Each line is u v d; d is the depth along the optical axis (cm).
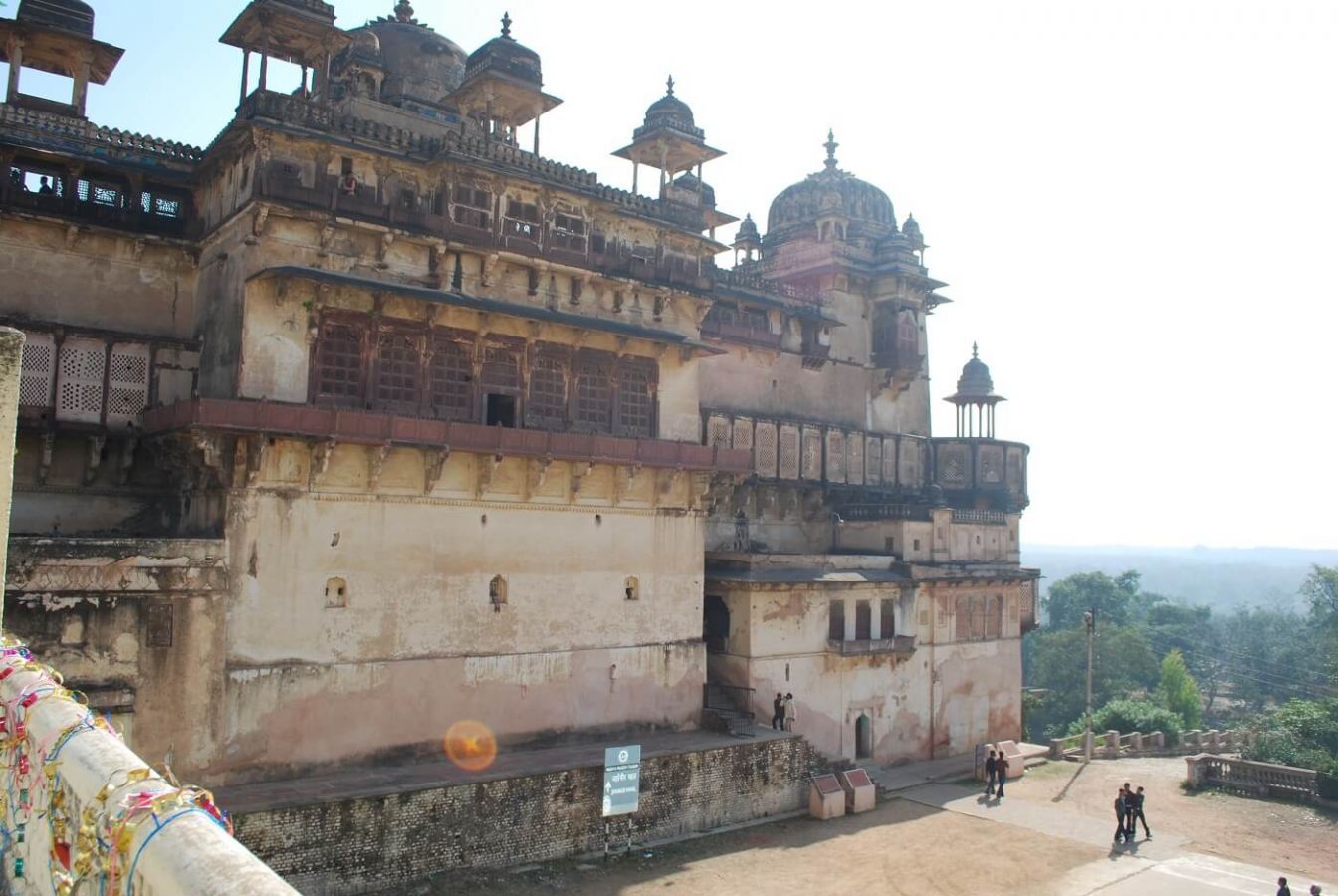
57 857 551
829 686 3825
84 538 2364
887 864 2839
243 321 2670
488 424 3105
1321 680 9338
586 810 2742
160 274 3009
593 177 3375
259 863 364
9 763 705
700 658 3466
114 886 425
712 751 3052
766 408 4528
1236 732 5250
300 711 2608
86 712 659
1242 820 3481
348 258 2873
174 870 370
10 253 2767
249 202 2706
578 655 3155
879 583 4000
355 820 2338
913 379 5075
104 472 2805
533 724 3031
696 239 3641
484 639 2956
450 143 3019
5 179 2744
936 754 4231
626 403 3391
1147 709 5944
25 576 2253
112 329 2909
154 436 2717
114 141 2964
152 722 2386
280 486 2631
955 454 5088
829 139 5531
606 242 3431
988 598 4562
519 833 2606
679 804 2952
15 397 978
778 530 4434
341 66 3606
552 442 3006
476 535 2966
